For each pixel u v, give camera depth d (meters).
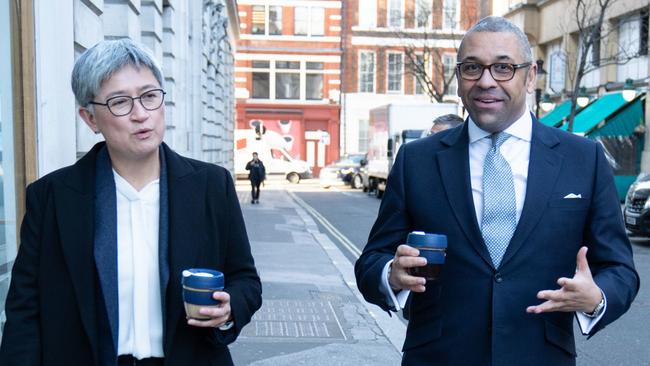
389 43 42.03
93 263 2.20
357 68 42.31
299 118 42.38
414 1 40.38
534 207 2.42
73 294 2.19
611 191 2.47
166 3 10.98
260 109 42.12
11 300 2.23
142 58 2.25
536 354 2.38
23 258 2.25
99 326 2.20
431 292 2.52
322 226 16.11
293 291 8.00
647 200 12.56
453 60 40.91
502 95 2.44
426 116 24.23
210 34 18.77
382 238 2.70
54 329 2.18
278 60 42.19
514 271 2.40
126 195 2.28
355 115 42.38
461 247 2.46
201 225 2.29
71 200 2.23
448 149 2.61
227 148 27.62
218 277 2.10
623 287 2.31
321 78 42.50
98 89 2.21
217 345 2.24
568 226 2.42
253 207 20.53
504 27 2.45
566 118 23.05
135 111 2.21
